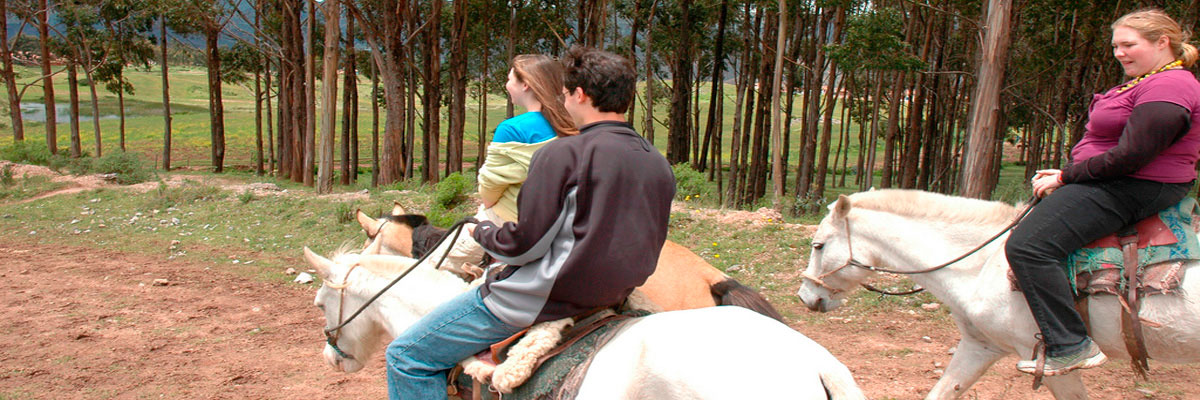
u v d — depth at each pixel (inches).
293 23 1312.7
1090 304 151.6
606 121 106.6
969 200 174.4
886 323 314.5
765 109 1274.6
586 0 1268.5
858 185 1777.8
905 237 176.6
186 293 393.4
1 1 1337.4
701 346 99.0
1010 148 3014.3
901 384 241.9
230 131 2844.5
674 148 1370.6
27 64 4168.3
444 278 140.6
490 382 110.9
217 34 1589.6
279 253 494.3
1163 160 141.7
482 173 131.6
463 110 1302.9
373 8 1277.1
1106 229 145.6
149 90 4446.4
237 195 682.8
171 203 661.3
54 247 519.8
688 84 1547.7
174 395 247.0
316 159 2119.8
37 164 976.9
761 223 473.1
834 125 3334.2
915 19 1080.2
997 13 575.2
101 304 368.2
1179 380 233.6
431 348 116.5
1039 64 1064.8
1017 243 149.8
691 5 1307.8
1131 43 142.5
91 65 1542.8
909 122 1424.7
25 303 367.6
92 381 259.0
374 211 567.2
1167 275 143.9
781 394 93.3
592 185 100.4
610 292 105.0
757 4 1104.8
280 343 309.6
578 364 106.7
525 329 111.8
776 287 371.2
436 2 1230.3
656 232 104.6
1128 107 140.6
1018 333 159.3
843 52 816.9
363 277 144.0
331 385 258.2
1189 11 720.3
